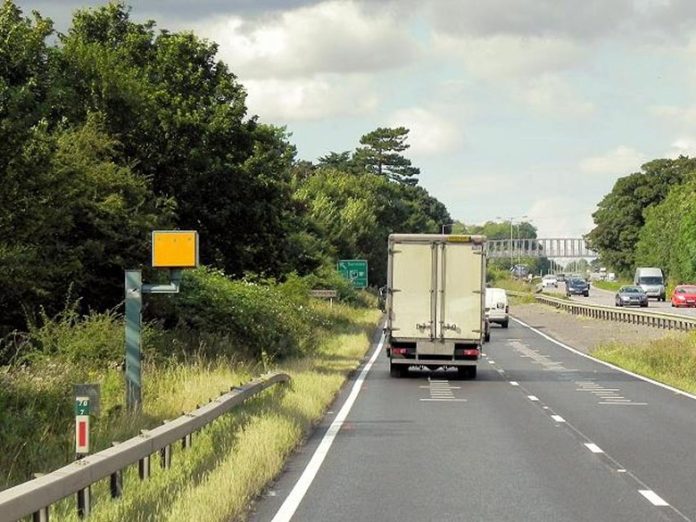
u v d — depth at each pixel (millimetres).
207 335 33406
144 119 41938
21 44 28703
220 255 47594
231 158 46031
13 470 13859
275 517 12133
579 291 138750
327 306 74188
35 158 26500
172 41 47219
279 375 25672
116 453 11164
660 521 12000
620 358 44250
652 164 181125
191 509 11297
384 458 17125
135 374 20297
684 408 25875
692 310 88625
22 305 26656
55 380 19656
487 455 17531
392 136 174750
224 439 16875
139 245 32250
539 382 34156
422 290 35125
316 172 136000
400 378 35312
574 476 15336
